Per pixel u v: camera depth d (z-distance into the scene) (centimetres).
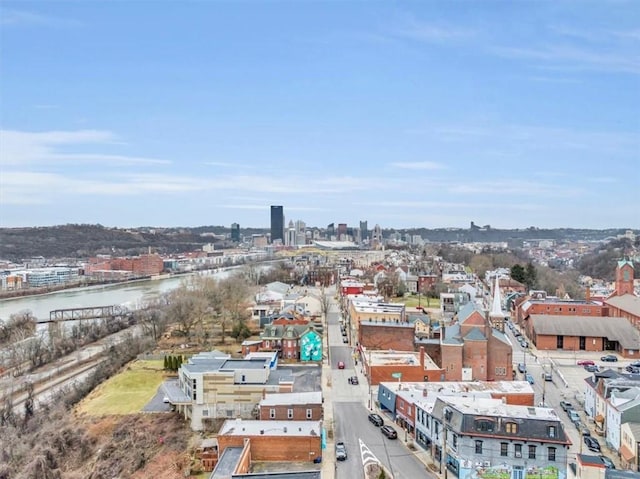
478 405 8481
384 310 16738
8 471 9944
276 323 16012
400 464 8456
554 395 11775
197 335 17525
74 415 11700
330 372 13350
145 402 11912
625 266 19888
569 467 8094
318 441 8494
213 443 9181
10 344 17388
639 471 7894
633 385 9650
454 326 13950
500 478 7731
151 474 9081
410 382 11356
